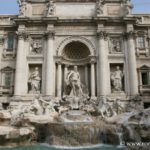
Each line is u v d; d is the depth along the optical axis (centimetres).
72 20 4225
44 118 2950
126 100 3866
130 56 4072
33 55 4131
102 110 3453
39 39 4247
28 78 4088
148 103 4091
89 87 4153
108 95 3916
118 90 4006
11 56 4284
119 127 2855
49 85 3903
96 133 2786
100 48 4097
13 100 3816
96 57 4128
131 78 3966
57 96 3981
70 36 4234
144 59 4269
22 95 3906
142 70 4228
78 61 4366
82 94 3959
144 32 4403
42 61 4106
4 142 2589
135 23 4256
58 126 2823
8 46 4353
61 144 2686
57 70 4119
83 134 2762
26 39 4203
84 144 2711
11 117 3073
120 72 4091
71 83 4003
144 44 4359
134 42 4297
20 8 4312
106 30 4262
